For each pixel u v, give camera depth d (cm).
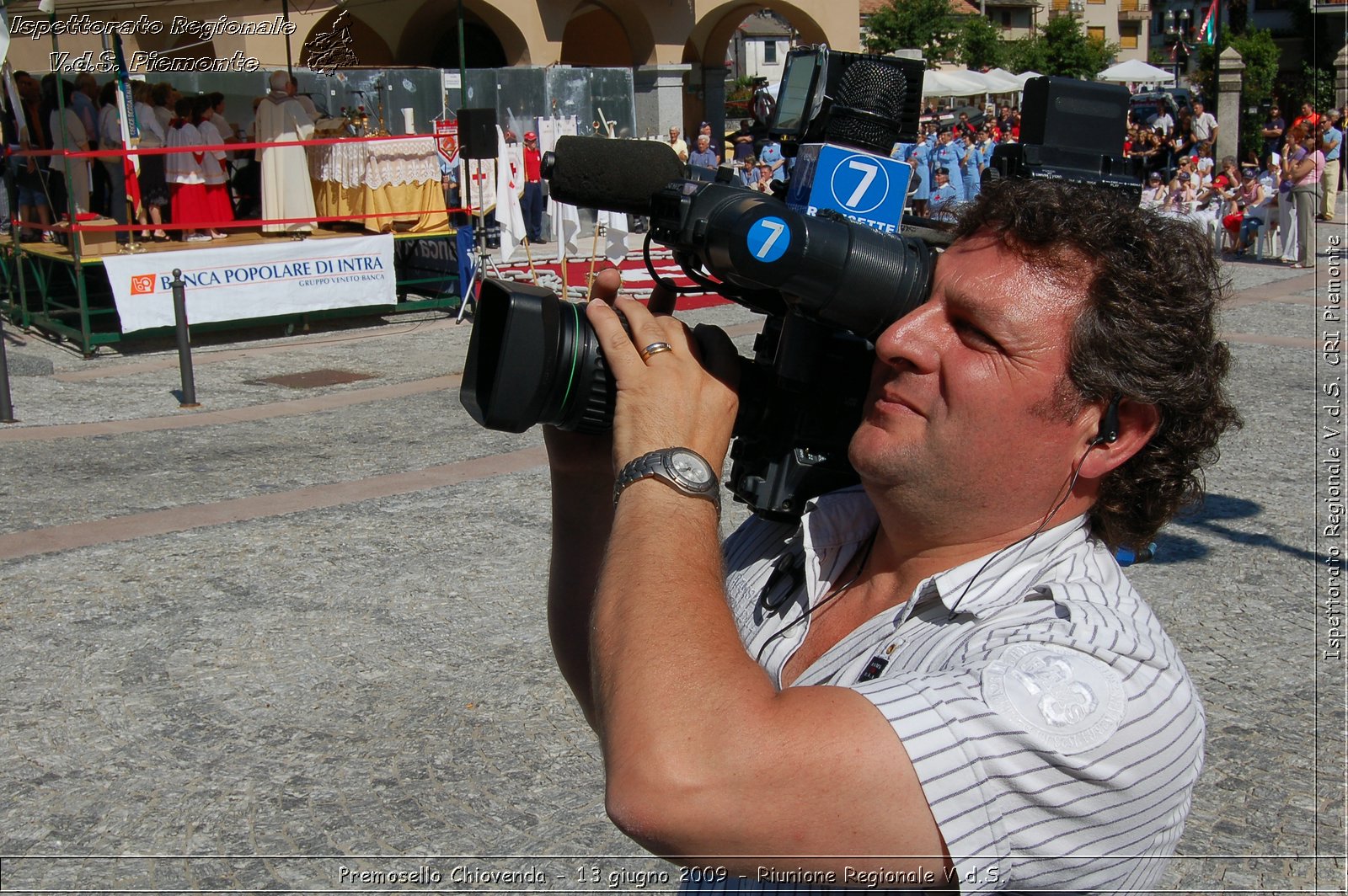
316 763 374
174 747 385
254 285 1162
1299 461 711
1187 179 1683
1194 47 3759
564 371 133
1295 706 403
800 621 142
